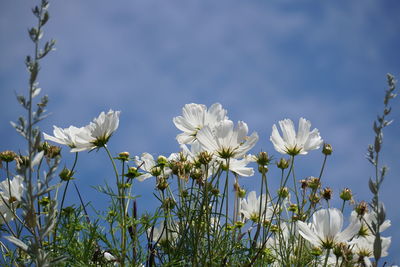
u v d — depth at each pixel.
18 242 1.18
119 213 1.49
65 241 1.50
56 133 1.51
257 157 1.55
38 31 1.04
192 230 1.50
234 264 1.54
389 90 1.20
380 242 1.19
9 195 1.48
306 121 1.55
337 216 1.45
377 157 1.20
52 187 1.13
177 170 1.54
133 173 1.51
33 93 1.05
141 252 1.50
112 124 1.47
